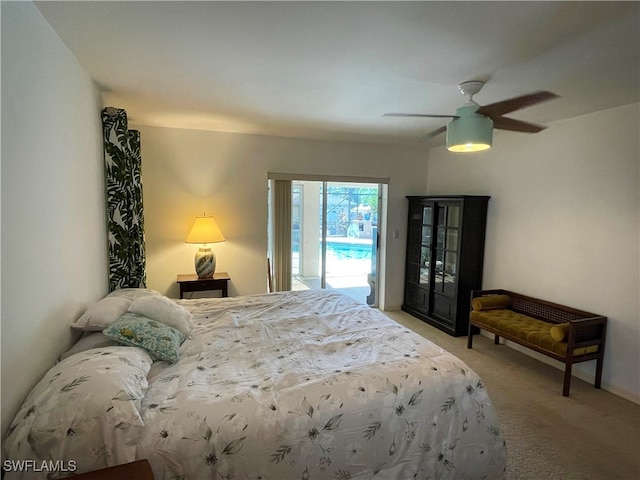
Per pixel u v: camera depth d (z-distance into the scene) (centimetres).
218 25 171
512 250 396
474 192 448
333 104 304
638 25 165
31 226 147
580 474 207
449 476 179
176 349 200
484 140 224
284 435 151
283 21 167
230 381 176
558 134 342
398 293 542
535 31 172
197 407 151
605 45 185
